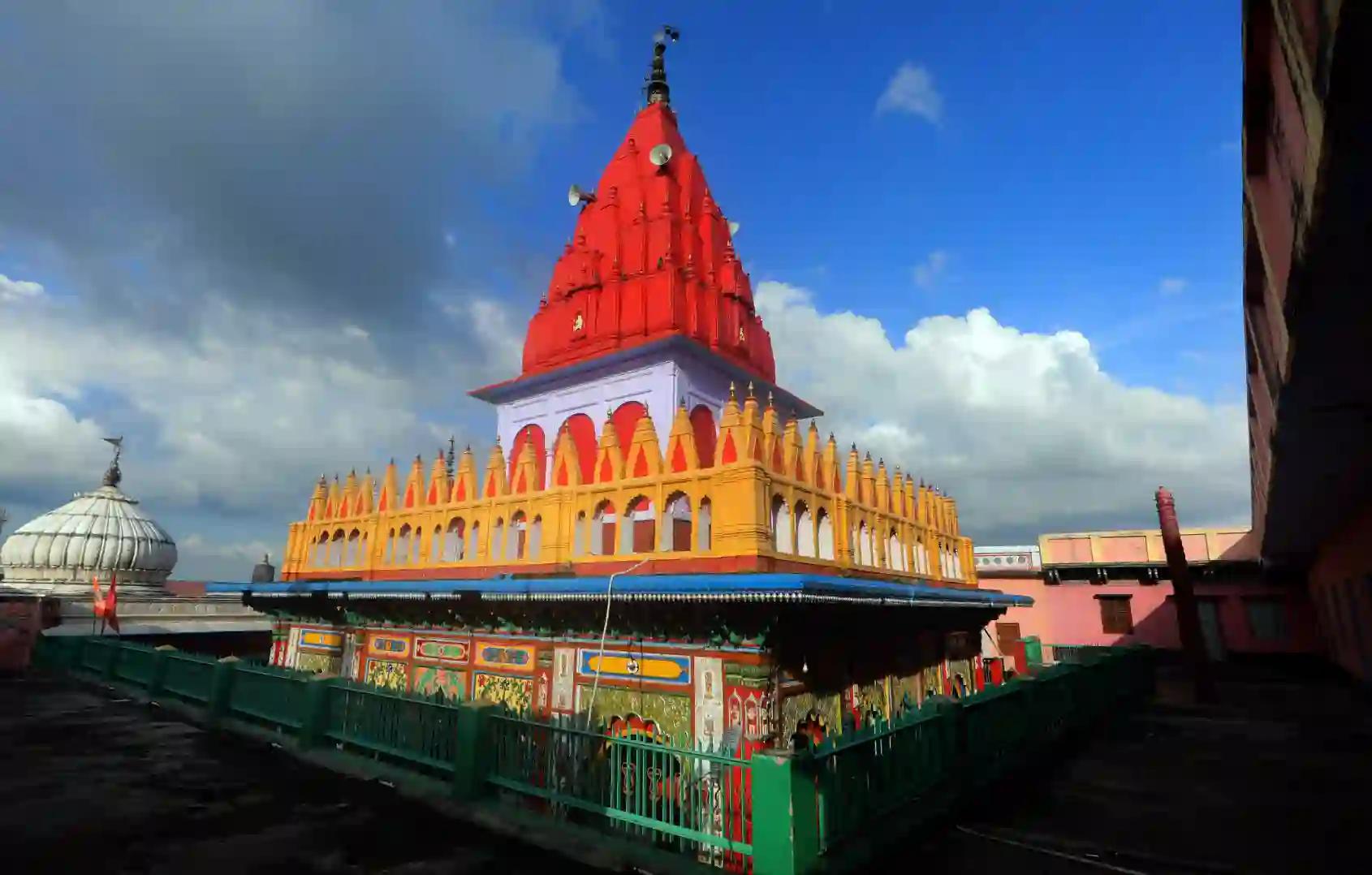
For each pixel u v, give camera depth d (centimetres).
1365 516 1723
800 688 955
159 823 848
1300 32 420
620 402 1550
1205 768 1188
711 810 709
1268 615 2938
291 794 963
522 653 1152
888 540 1348
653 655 975
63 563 2895
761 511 922
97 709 1623
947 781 875
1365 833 839
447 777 970
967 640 1683
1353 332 694
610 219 1784
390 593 1254
